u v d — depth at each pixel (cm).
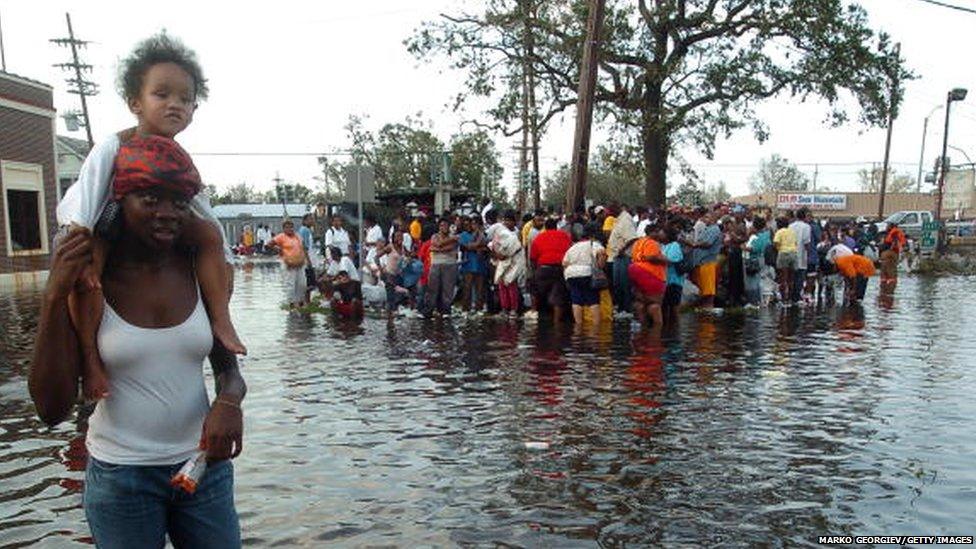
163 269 256
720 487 514
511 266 1403
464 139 3866
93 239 242
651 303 1284
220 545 267
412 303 1538
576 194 1639
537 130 2641
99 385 243
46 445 620
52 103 2820
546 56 2472
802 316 1445
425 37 2470
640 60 2447
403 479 535
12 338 1238
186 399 257
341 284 1462
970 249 3531
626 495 501
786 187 11081
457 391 799
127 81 257
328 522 462
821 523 455
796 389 796
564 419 684
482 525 456
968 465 555
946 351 1033
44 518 474
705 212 1717
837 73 2369
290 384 841
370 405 742
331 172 5647
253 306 1712
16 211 2620
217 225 269
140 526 255
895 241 2006
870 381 834
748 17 2411
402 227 1664
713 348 1059
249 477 541
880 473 539
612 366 926
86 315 241
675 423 668
